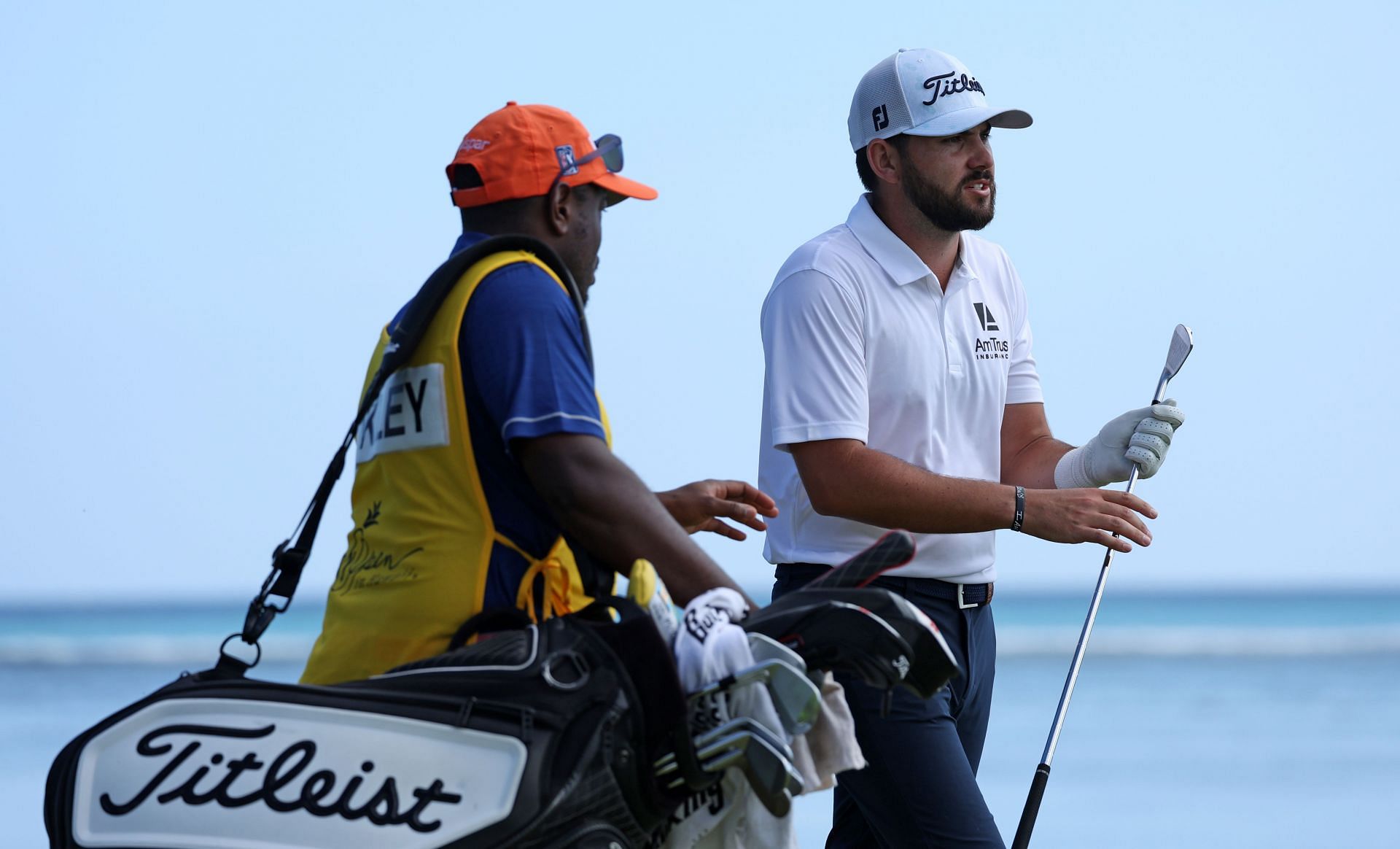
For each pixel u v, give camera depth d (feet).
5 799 157.48
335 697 25.96
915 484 43.70
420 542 29.50
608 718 25.75
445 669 26.30
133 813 25.30
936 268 47.60
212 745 25.73
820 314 45.11
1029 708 299.17
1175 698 320.91
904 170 46.19
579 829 25.40
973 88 46.50
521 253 30.22
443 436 29.40
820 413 44.60
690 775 25.90
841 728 29.76
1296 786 171.73
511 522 29.43
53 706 309.22
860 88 47.32
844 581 28.14
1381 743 224.33
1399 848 124.67
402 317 32.40
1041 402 51.98
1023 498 43.73
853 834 48.55
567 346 29.14
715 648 26.32
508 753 25.39
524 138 31.81
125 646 516.73
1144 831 134.62
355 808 24.97
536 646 26.30
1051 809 151.02
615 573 28.81
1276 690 342.85
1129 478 46.80
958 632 46.44
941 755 43.24
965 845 42.91
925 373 46.21
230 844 24.76
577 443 28.25
